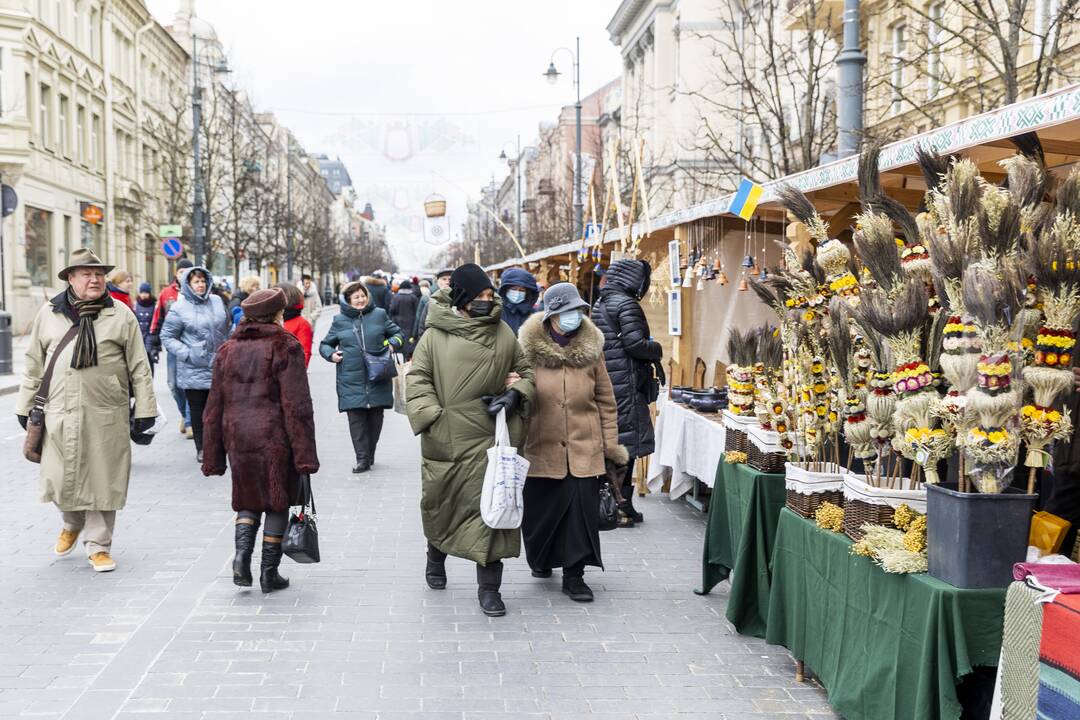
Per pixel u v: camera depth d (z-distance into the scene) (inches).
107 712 163.2
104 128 1514.5
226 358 227.0
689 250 377.7
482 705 168.2
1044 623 117.3
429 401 215.9
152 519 305.9
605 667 187.5
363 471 394.9
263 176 2373.3
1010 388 132.3
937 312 151.4
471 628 209.3
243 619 212.7
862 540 151.9
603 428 238.1
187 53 2064.5
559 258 798.5
